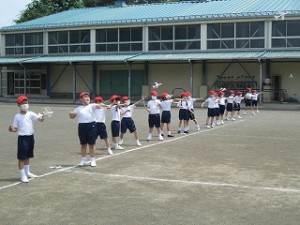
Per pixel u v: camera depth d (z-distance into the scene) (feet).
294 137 48.65
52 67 139.23
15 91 146.00
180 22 117.60
